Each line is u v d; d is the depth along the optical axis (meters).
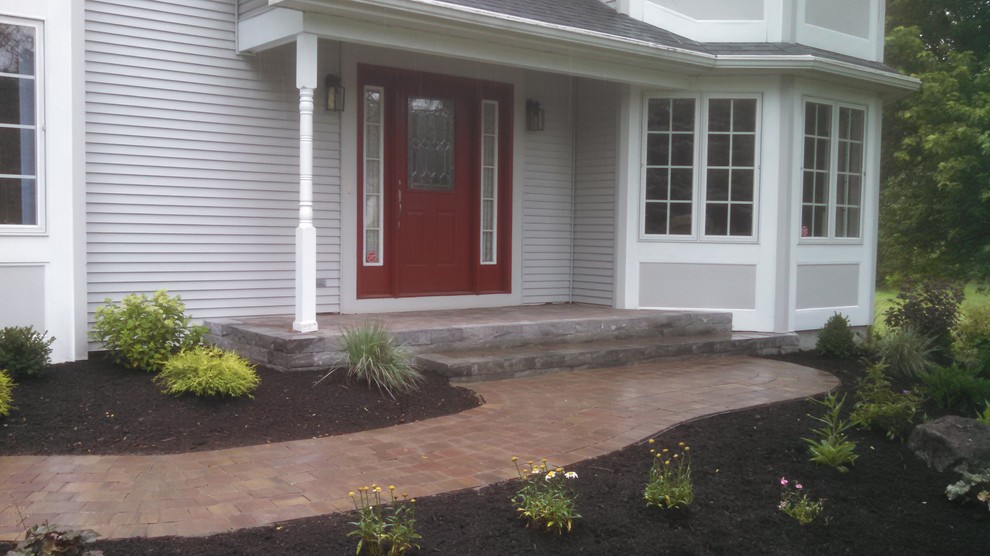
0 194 6.12
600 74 8.33
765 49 8.89
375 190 8.43
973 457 4.71
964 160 13.41
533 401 5.91
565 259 9.98
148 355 5.98
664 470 4.24
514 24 7.20
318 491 3.94
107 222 6.70
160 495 3.83
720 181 9.09
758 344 8.56
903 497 4.41
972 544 3.90
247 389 5.41
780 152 8.90
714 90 9.00
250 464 4.33
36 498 3.76
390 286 8.53
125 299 6.16
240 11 7.26
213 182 7.26
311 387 5.66
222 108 7.28
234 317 7.44
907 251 15.94
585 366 7.28
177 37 6.99
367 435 4.94
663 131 9.18
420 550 3.36
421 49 7.03
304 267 6.41
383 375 5.76
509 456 4.56
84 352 6.45
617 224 9.30
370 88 8.32
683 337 8.46
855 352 8.62
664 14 9.30
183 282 7.14
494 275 9.45
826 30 9.70
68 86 6.33
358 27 6.61
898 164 16.30
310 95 6.43
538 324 7.59
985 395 6.21
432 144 8.86
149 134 6.88
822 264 9.35
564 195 9.91
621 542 3.59
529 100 9.48
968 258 14.67
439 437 4.92
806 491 4.32
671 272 9.20
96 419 4.93
